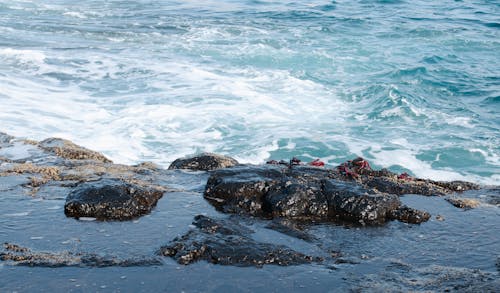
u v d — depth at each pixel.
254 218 8.12
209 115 17.08
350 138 16.11
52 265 6.44
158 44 25.64
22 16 30.66
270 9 35.94
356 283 6.27
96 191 8.26
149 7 35.41
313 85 20.81
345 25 31.38
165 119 16.52
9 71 20.09
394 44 27.61
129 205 8.11
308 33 29.11
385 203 8.38
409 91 20.34
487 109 19.12
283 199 8.29
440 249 7.35
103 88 19.09
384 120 17.70
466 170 14.26
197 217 7.85
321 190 8.68
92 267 6.44
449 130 16.97
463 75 22.91
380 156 14.95
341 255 7.05
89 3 36.16
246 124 16.67
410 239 7.65
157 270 6.42
